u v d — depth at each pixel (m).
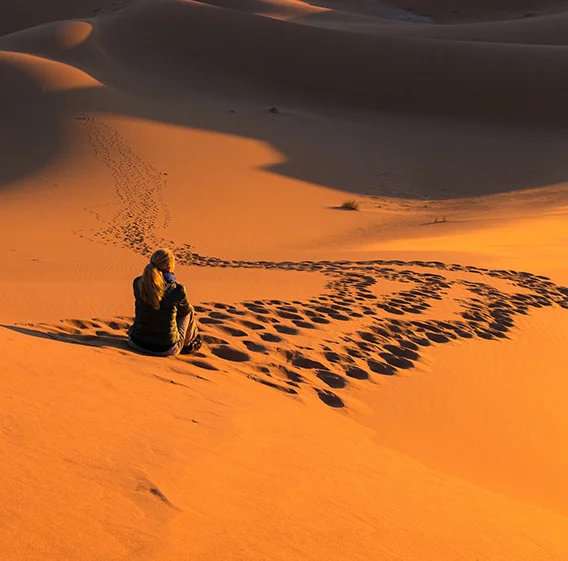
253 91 69.12
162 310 6.00
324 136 54.53
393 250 22.64
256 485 3.44
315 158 47.91
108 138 46.16
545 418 7.26
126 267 21.62
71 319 7.18
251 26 78.12
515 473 5.72
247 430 4.36
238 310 9.02
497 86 66.06
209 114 56.84
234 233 30.22
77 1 119.19
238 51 75.00
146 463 3.34
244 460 3.76
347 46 73.56
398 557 3.02
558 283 15.31
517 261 18.20
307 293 11.50
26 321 7.03
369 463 4.48
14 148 44.19
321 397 6.29
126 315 8.34
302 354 7.37
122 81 65.38
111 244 26.73
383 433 5.86
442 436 6.16
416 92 67.31
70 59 70.31
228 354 6.86
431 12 130.50
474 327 10.27
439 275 14.80
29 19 114.81
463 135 58.03
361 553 2.96
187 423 4.19
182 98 63.00
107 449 3.41
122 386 4.67
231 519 2.96
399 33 95.31
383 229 32.53
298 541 2.91
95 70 67.06
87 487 2.91
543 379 8.55
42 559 2.28
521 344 9.87
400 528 3.38
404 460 4.94
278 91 69.44
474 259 18.25
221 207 35.12
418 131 58.97
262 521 3.02
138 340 6.04
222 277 13.74
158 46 76.56
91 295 10.04
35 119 48.81
